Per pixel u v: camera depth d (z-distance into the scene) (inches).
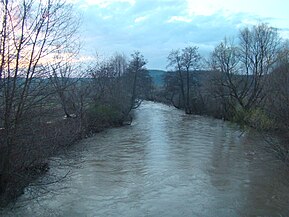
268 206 544.7
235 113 1774.1
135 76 2201.0
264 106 1379.2
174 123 1774.1
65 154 766.5
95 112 1409.9
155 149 1002.7
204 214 509.7
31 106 492.4
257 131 1256.8
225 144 1096.8
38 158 568.4
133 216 498.0
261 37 1790.1
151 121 1882.4
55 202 546.3
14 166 500.7
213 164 817.5
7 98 451.2
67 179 666.8
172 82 2979.8
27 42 463.2
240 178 698.8
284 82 919.7
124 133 1363.2
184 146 1055.6
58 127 703.7
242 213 516.4
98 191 604.7
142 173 729.0
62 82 737.6
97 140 1169.4
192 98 2561.5
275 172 743.7
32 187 569.6
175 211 518.9
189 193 601.6
